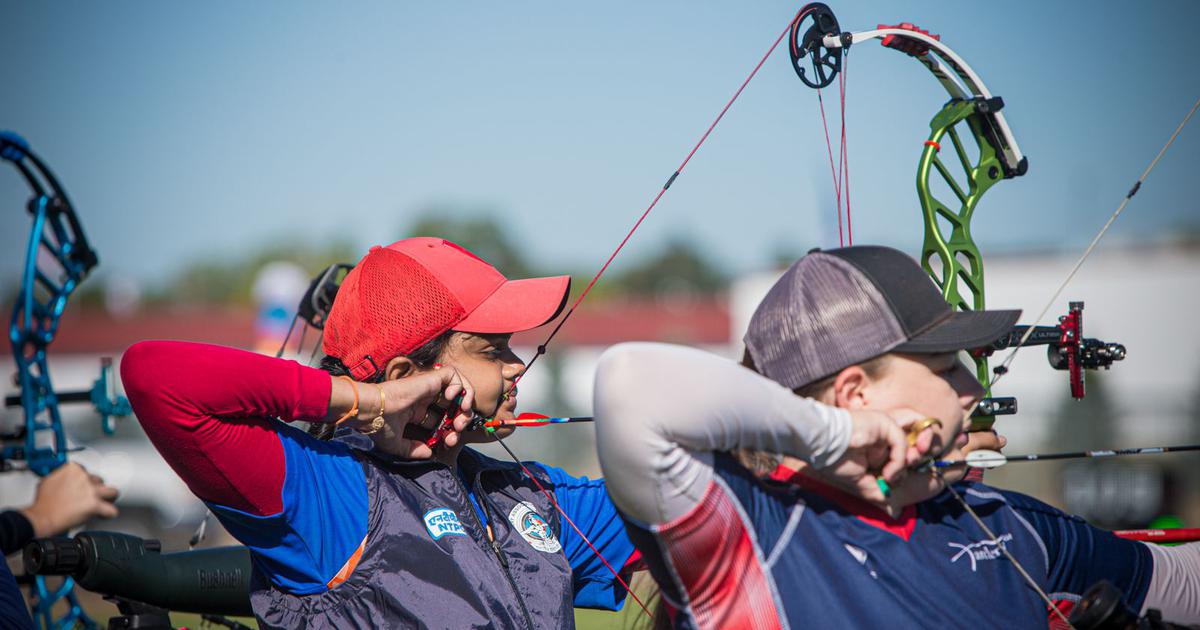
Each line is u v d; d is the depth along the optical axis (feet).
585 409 142.82
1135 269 115.44
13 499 93.50
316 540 15.05
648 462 11.57
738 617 12.14
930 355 12.70
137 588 18.75
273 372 14.42
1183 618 15.38
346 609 15.01
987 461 13.46
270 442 14.69
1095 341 16.88
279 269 67.00
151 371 13.76
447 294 16.52
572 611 16.79
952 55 17.97
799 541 12.29
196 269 309.63
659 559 12.32
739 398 11.50
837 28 17.71
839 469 12.09
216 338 200.44
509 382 17.44
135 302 257.14
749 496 12.31
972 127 18.39
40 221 26.12
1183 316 112.16
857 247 13.32
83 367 192.54
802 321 12.74
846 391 12.57
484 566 15.78
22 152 25.27
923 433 12.05
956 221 18.20
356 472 15.76
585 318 189.88
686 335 182.19
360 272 17.19
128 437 96.22
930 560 12.77
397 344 16.43
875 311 12.48
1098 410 106.11
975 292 18.04
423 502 16.01
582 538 18.17
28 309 26.00
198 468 14.23
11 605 15.48
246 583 20.26
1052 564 14.52
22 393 25.88
